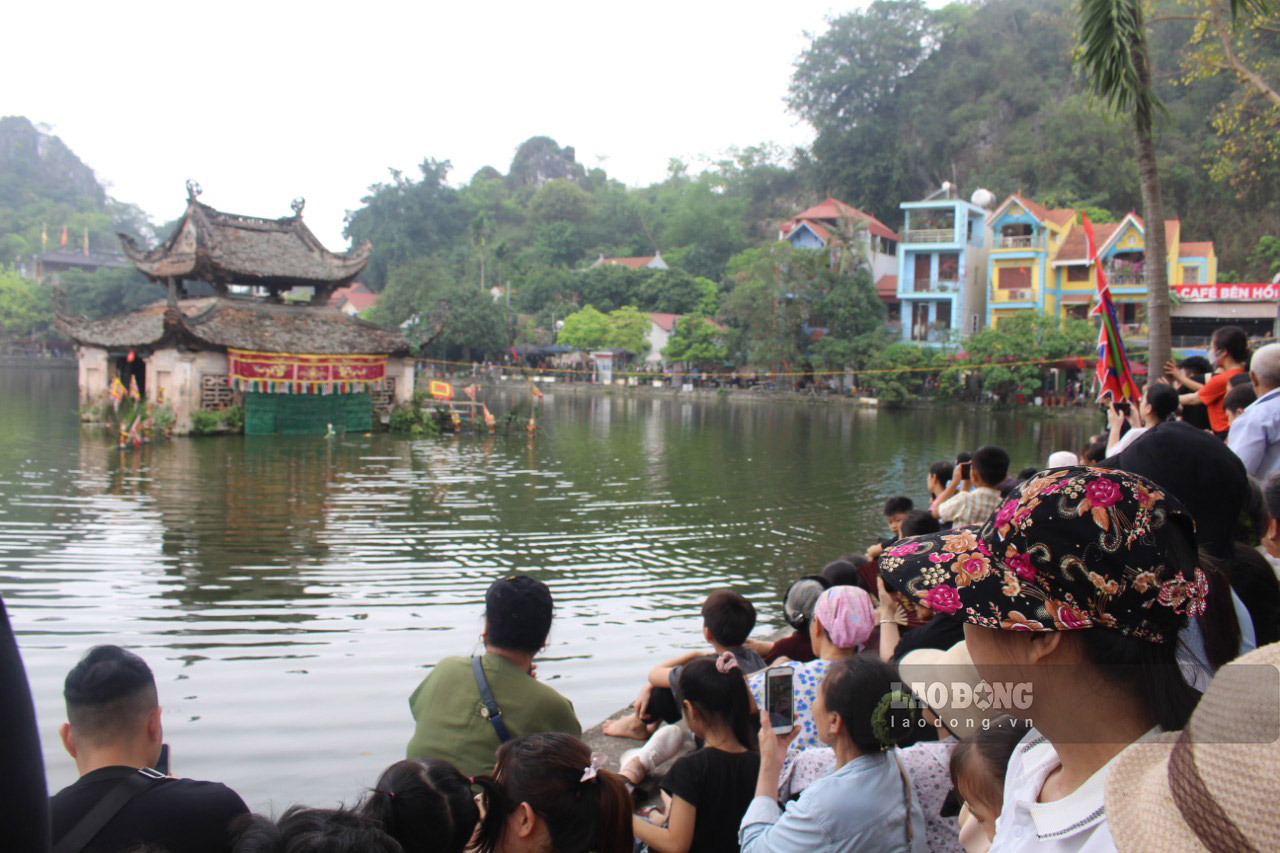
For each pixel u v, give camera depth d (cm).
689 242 9969
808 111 8800
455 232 11462
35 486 2144
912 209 6322
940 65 8488
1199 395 795
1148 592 171
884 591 495
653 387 7044
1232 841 121
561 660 1012
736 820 409
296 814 299
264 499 2058
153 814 325
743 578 1415
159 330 3491
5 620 141
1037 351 5106
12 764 135
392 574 1386
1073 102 6950
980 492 791
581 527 1814
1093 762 180
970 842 284
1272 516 427
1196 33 1526
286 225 4009
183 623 1112
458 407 5381
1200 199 6125
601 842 357
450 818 342
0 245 12200
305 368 3612
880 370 5575
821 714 339
